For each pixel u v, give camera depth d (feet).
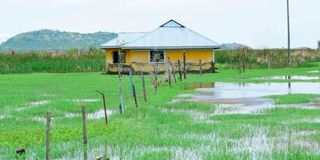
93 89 124.88
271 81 151.43
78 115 81.00
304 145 54.90
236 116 76.95
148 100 99.35
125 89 123.85
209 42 198.80
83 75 184.65
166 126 67.10
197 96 109.81
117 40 197.77
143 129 65.21
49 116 43.75
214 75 178.19
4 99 103.09
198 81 151.94
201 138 58.65
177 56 195.72
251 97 107.04
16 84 142.51
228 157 48.49
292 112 80.74
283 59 241.55
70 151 52.19
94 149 53.21
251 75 178.09
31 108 88.63
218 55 244.22
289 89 126.00
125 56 195.42
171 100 100.42
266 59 236.43
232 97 107.55
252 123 69.36
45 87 132.16
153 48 192.03
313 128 65.10
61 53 245.04
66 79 162.20
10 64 209.77
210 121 72.28
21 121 74.08
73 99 103.50
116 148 53.52
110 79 160.76
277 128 65.21
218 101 100.07
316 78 163.53
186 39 197.67
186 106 89.45
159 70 191.52
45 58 231.09
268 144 55.57
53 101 99.19
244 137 59.77
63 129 63.62
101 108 88.33
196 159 48.42
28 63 213.66
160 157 49.01
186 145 54.65
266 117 75.66
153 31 198.90
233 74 183.73
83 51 253.03
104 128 64.54
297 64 233.55
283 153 50.21
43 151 51.39
